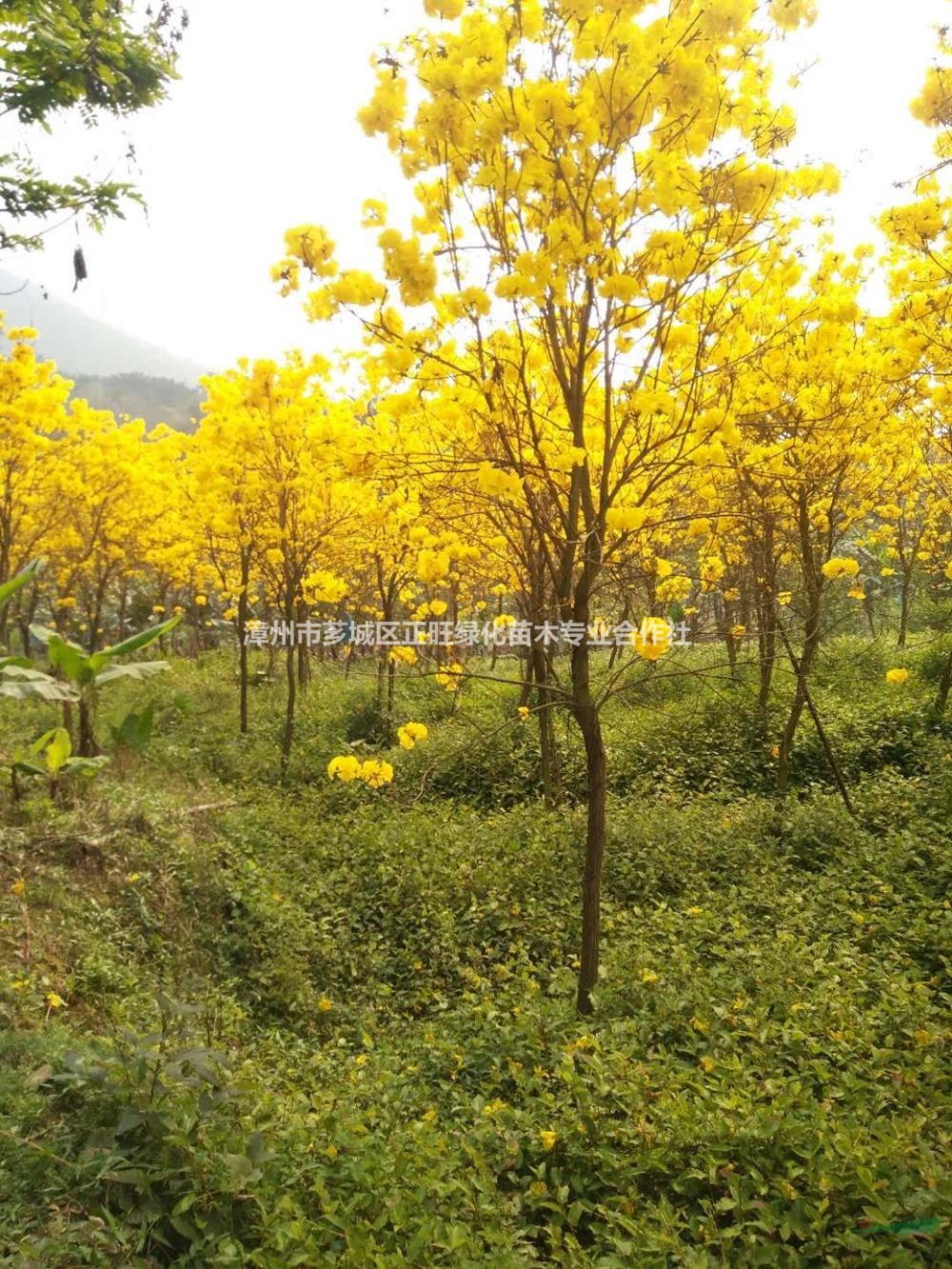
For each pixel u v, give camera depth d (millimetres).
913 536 11672
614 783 7785
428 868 5816
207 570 16109
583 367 3412
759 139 3143
